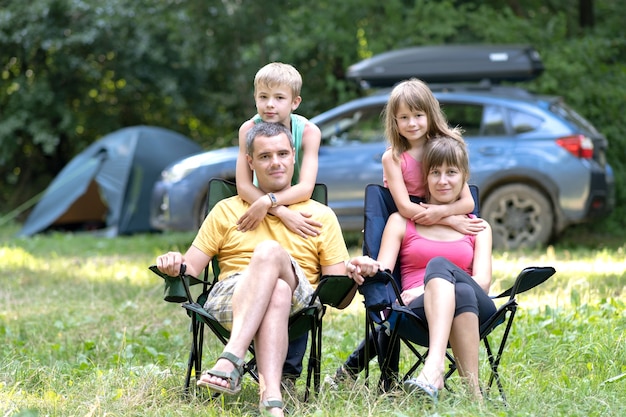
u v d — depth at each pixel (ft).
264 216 15.25
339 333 20.75
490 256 15.25
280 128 15.44
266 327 13.66
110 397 14.57
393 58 38.27
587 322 19.94
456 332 13.79
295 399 14.08
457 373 15.57
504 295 14.47
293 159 15.58
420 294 14.67
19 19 62.39
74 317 24.06
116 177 50.88
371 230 15.74
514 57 37.70
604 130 46.32
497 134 36.24
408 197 15.61
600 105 46.65
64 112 65.36
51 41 62.23
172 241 45.01
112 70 66.59
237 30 58.39
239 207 15.60
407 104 15.65
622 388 14.89
